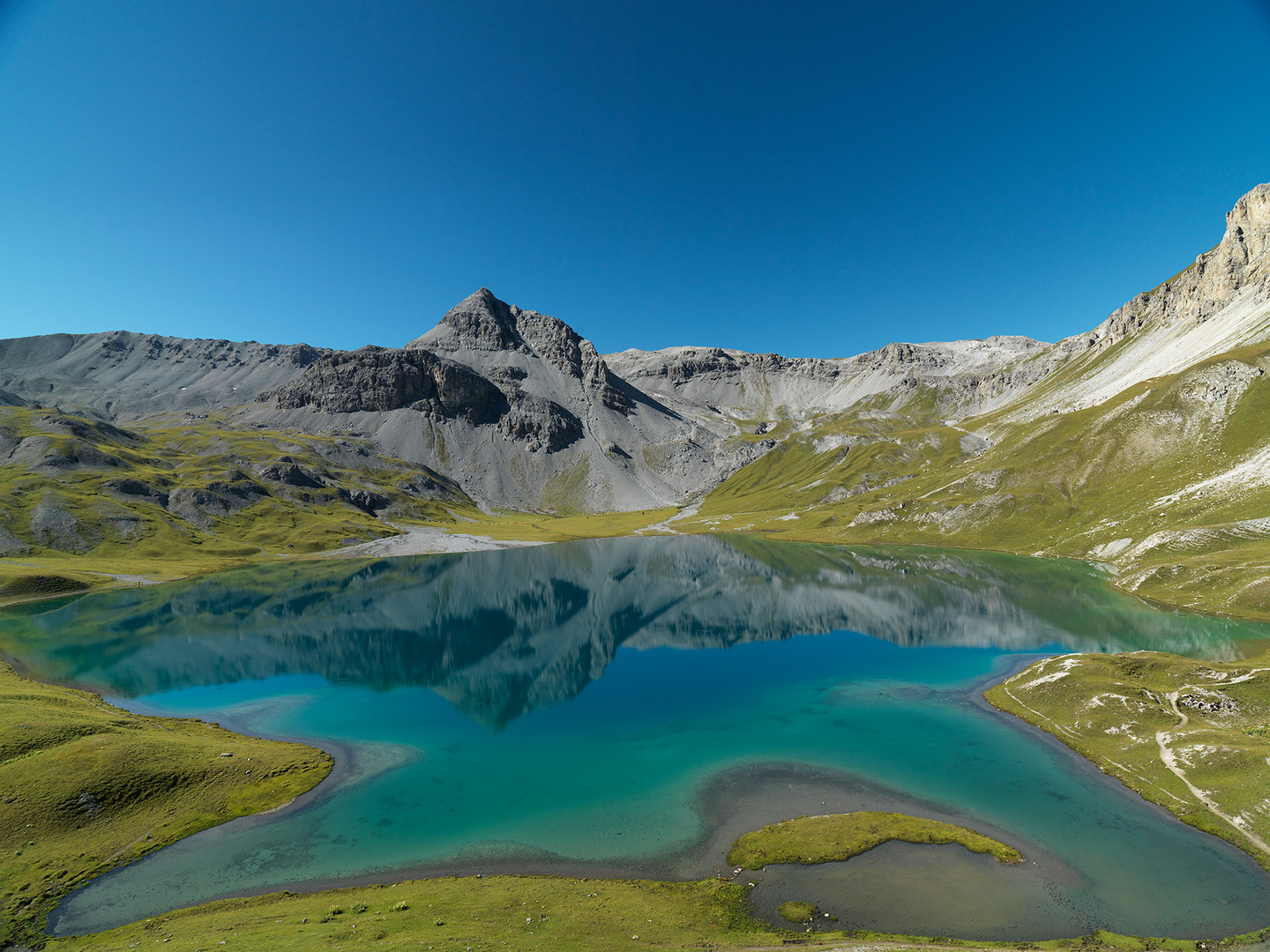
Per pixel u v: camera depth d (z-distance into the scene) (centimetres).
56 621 11531
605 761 5688
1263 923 3219
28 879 3797
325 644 10400
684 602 13512
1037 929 3212
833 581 14588
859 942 3075
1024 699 6544
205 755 5416
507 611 12938
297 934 3012
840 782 5025
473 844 4278
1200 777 4562
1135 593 10719
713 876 3806
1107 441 17688
